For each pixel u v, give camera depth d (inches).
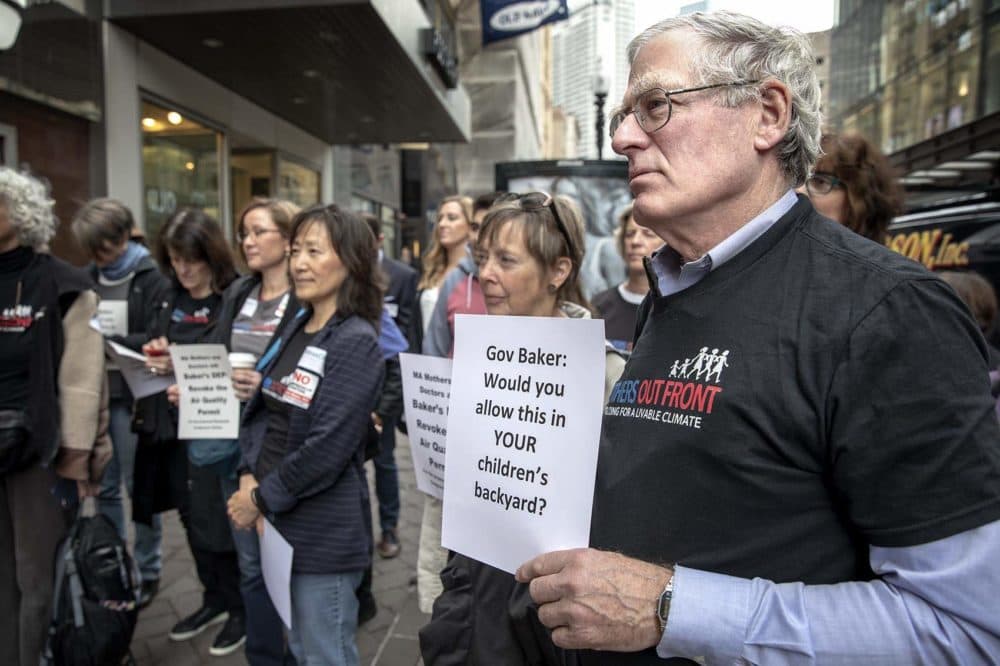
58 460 96.3
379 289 84.1
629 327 116.1
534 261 69.4
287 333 85.9
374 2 229.1
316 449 74.3
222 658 111.2
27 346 91.4
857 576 33.3
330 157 484.7
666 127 37.4
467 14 800.3
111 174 235.9
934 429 29.1
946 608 28.7
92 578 86.7
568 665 46.1
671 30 38.4
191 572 144.3
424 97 351.3
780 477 32.8
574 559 35.9
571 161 253.0
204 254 117.9
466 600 56.2
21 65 194.7
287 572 73.7
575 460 39.5
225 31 249.4
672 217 38.1
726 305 36.6
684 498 35.1
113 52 238.2
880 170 77.1
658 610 33.1
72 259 220.4
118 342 128.5
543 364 41.4
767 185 37.9
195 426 97.5
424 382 67.4
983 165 245.3
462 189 1042.7
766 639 31.3
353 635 80.3
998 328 95.1
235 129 341.7
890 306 31.0
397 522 153.8
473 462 44.8
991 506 28.2
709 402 34.8
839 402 31.2
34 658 93.4
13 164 196.9
